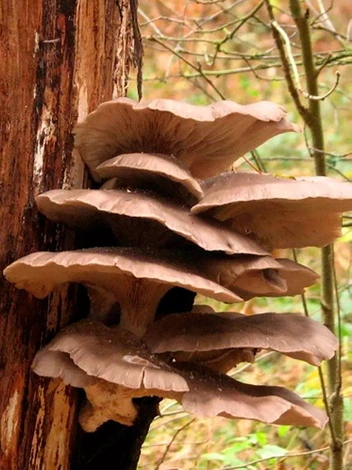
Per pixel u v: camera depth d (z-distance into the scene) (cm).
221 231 52
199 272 52
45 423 54
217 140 55
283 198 51
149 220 53
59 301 54
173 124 52
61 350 50
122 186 55
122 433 58
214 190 53
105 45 57
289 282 59
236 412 49
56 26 53
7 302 52
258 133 56
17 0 52
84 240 56
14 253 52
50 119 54
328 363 77
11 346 53
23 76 52
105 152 56
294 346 52
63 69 54
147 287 53
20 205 53
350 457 87
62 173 54
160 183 54
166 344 52
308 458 88
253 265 52
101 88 57
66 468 56
